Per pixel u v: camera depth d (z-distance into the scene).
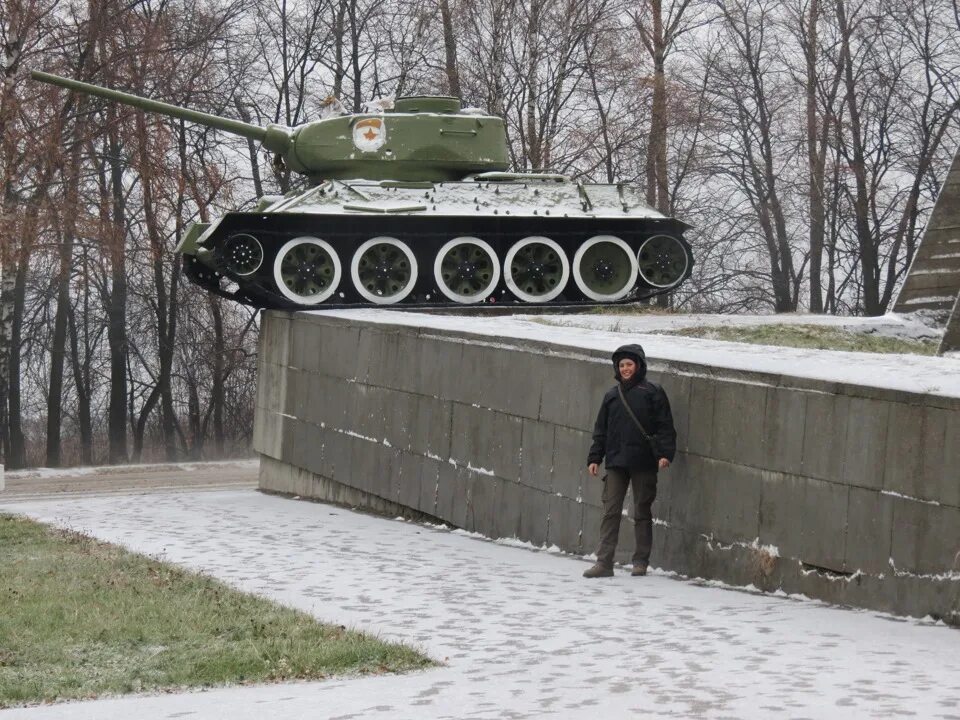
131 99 26.25
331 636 8.84
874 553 9.88
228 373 47.12
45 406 67.19
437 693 7.25
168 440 47.22
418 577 11.78
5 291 34.06
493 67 37.88
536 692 7.18
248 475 28.48
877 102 42.19
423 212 24.64
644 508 12.01
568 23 38.28
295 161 26.61
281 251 24.14
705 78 44.50
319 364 21.23
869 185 45.47
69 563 12.43
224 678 7.92
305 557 13.19
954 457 9.20
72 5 35.34
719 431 11.61
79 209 33.91
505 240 25.48
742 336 20.69
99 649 8.77
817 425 10.47
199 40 37.78
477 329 16.38
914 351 19.81
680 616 9.66
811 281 44.69
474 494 15.81
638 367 11.87
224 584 11.16
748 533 11.23
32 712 7.22
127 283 46.91
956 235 20.83
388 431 18.34
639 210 25.95
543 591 11.00
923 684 7.02
